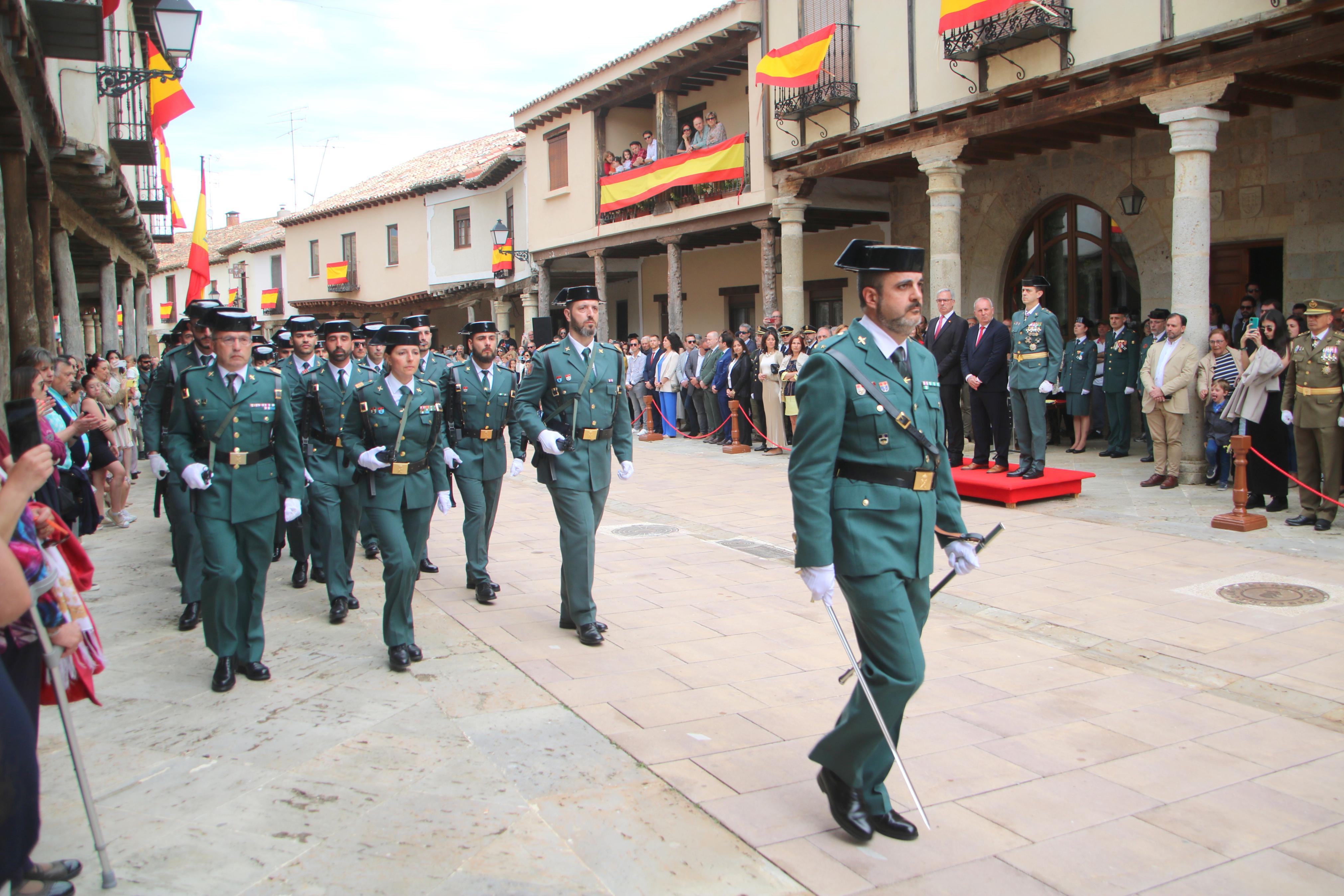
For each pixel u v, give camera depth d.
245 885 3.17
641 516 10.02
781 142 16.14
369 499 5.42
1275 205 12.13
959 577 6.98
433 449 5.82
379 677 5.20
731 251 21.97
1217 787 3.76
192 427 5.13
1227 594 6.38
